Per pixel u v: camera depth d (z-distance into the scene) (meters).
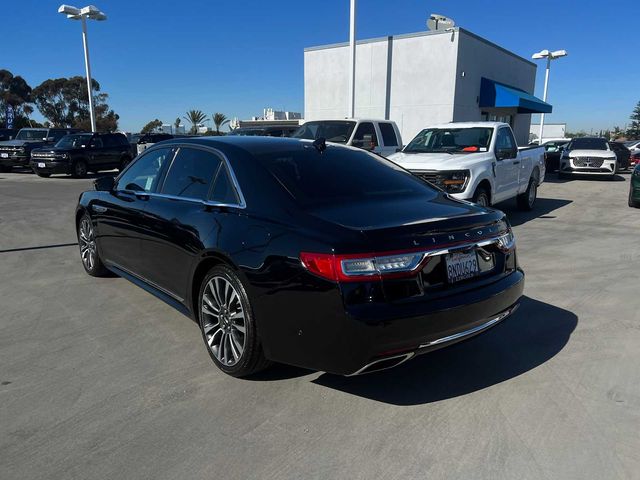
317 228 2.99
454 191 8.15
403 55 18.69
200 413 3.08
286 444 2.78
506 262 3.54
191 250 3.68
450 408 3.14
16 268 6.31
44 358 3.80
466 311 3.04
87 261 5.95
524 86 24.45
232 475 2.53
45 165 19.64
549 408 3.14
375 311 2.77
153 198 4.38
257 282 3.10
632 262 6.63
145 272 4.51
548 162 22.12
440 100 18.17
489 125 9.57
